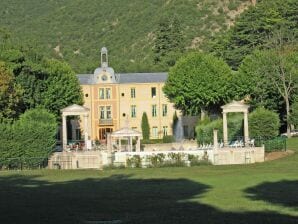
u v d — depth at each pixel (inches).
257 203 1659.7
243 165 3134.8
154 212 1542.8
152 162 3287.4
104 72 5664.4
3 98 3732.8
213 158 3312.0
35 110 3774.6
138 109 5654.5
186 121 5590.6
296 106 4237.2
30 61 4338.1
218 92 4803.2
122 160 3321.9
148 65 7116.1
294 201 1688.0
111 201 1790.1
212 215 1466.5
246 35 6392.7
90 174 2856.8
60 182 2480.3
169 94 5029.5
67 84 4739.2
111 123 5634.8
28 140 3380.9
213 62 4879.4
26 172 3058.6
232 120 4030.5
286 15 6702.8
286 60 4579.2
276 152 3494.1
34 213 1553.9
